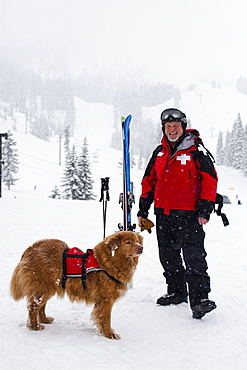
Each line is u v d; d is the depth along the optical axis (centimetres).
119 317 437
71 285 383
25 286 380
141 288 557
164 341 365
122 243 375
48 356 320
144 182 493
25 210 1547
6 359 307
